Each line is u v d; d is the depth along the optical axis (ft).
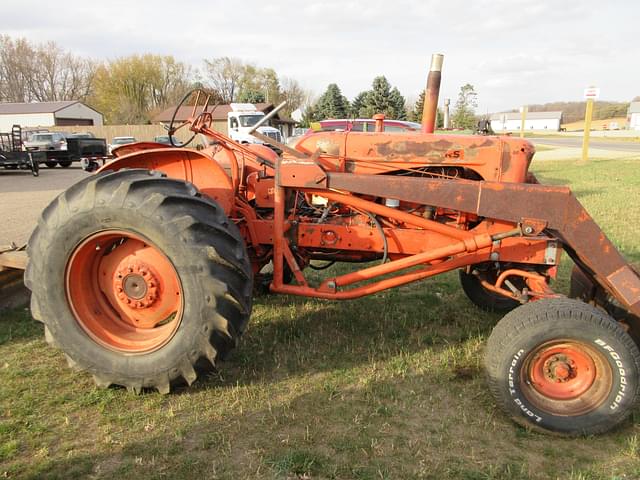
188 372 9.42
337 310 14.34
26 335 12.54
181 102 12.08
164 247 9.07
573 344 9.05
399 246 11.51
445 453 8.50
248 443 8.55
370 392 10.17
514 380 9.07
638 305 9.99
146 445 8.46
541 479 7.98
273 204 12.78
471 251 10.80
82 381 10.44
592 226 10.10
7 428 8.81
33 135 69.82
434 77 12.24
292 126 124.77
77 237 9.38
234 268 9.25
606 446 8.88
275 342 12.19
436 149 11.35
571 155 80.07
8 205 34.50
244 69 202.49
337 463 8.12
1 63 206.28
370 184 10.55
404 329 13.26
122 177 9.48
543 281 10.98
